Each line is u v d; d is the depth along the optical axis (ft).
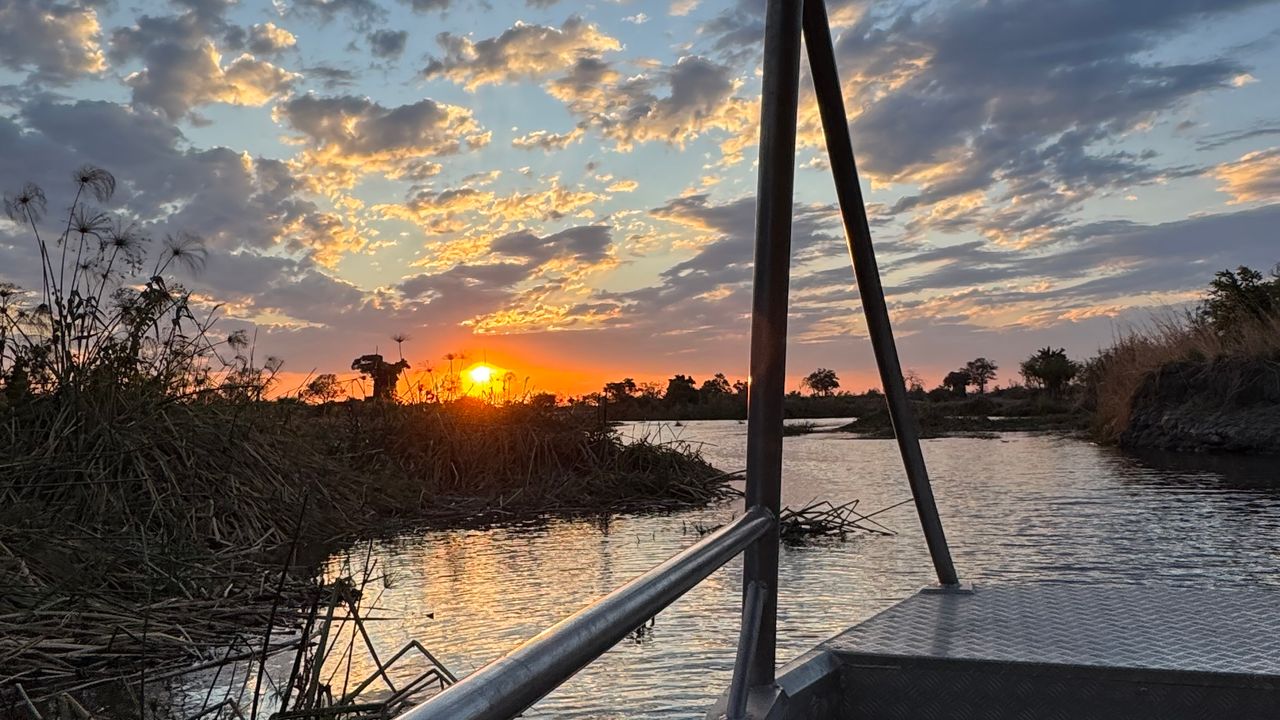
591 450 44.98
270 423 31.58
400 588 19.58
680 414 196.34
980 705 5.12
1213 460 50.62
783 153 4.34
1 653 13.30
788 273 4.39
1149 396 65.62
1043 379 183.93
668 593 2.81
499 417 45.62
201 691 12.51
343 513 29.22
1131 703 4.91
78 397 23.34
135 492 22.45
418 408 45.39
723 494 43.50
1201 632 5.70
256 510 25.23
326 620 11.78
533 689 1.90
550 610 17.12
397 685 12.64
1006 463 54.24
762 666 4.43
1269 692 4.77
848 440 95.45
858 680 5.27
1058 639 5.56
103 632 14.76
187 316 27.66
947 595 6.91
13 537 17.38
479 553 24.73
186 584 18.33
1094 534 25.09
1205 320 72.13
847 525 28.55
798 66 4.41
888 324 6.63
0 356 23.71
